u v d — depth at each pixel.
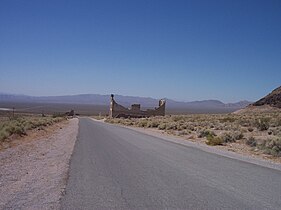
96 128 48.75
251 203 9.09
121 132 40.06
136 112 116.00
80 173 13.24
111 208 8.52
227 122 49.81
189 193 10.11
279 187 11.05
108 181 11.76
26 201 9.24
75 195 9.81
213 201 9.23
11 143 24.12
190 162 16.36
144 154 19.28
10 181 11.95
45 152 20.61
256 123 42.78
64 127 51.53
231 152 21.28
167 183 11.49
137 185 11.16
